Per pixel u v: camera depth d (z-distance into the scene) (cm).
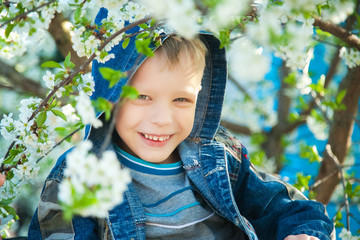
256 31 127
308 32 144
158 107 155
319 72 358
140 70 154
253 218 177
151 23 139
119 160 165
